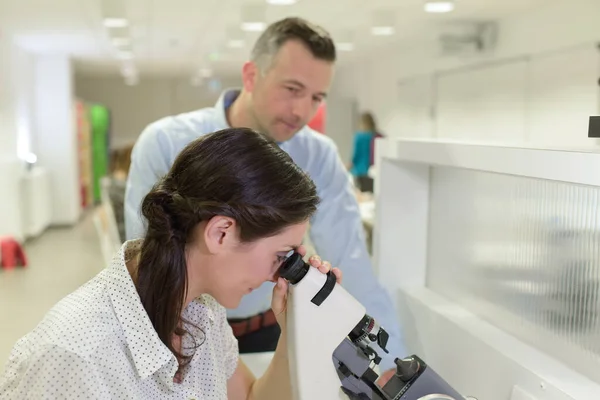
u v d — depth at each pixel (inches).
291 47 55.9
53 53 332.2
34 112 330.3
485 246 52.2
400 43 296.8
